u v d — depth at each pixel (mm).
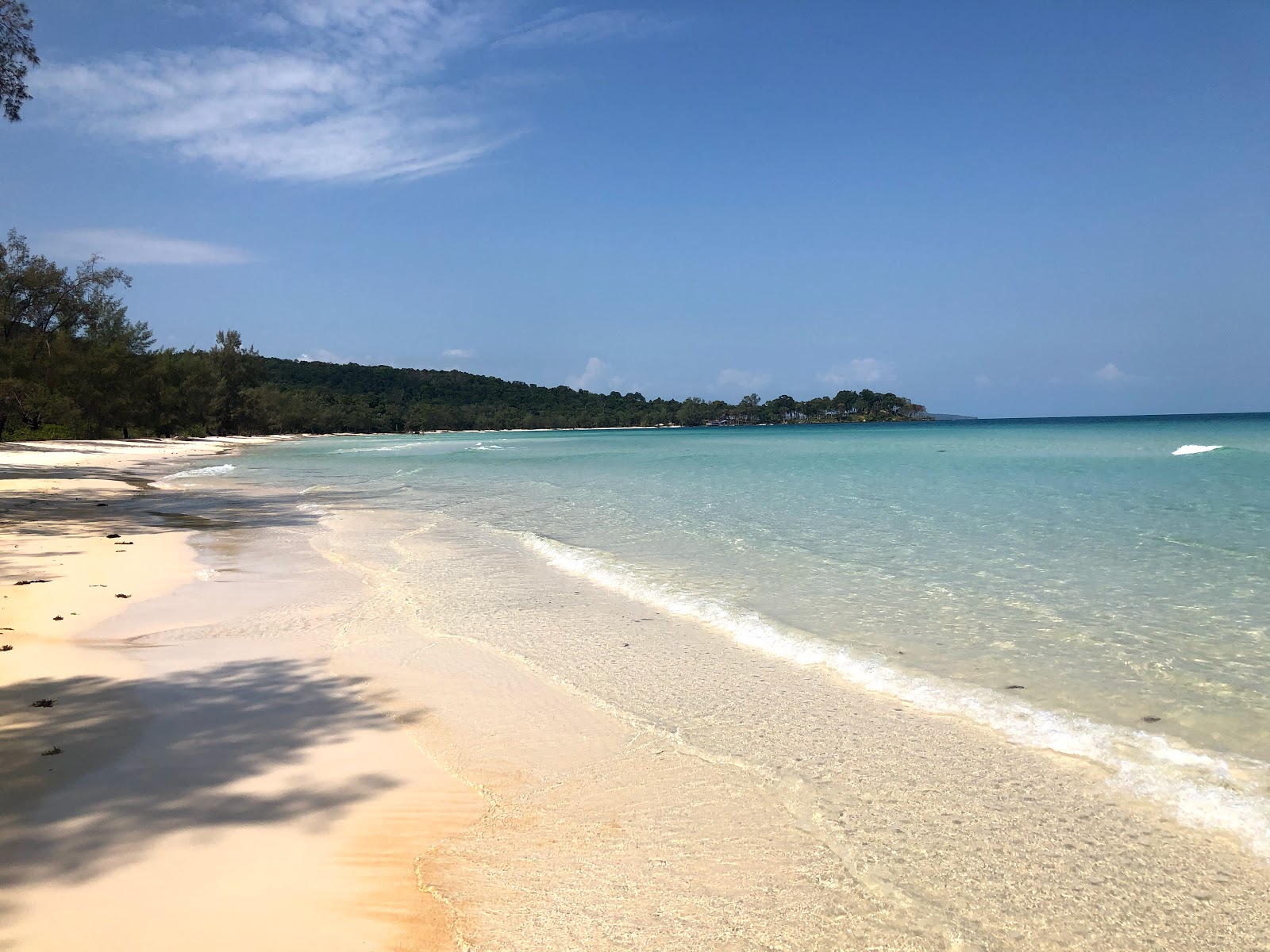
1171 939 3531
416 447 74750
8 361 47688
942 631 8570
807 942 3527
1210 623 8711
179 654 7992
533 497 24766
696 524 17453
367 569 12789
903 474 30484
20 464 36750
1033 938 3553
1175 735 5750
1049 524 16203
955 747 5625
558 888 3965
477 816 4738
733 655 7957
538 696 6852
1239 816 4574
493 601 10414
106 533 16609
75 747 5543
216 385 100062
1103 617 9008
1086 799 4832
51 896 3664
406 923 3619
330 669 7582
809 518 17859
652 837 4492
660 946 3492
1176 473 28250
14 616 9320
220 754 5520
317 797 4883
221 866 4016
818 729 6016
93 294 52469
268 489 28594
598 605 10133
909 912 3746
